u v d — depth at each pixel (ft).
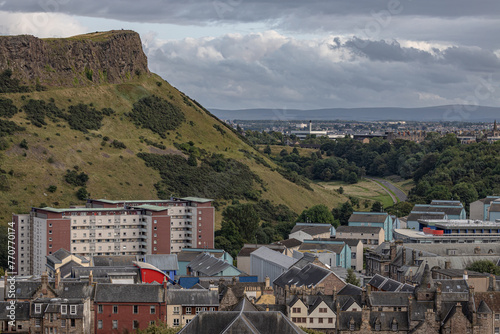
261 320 527.81
